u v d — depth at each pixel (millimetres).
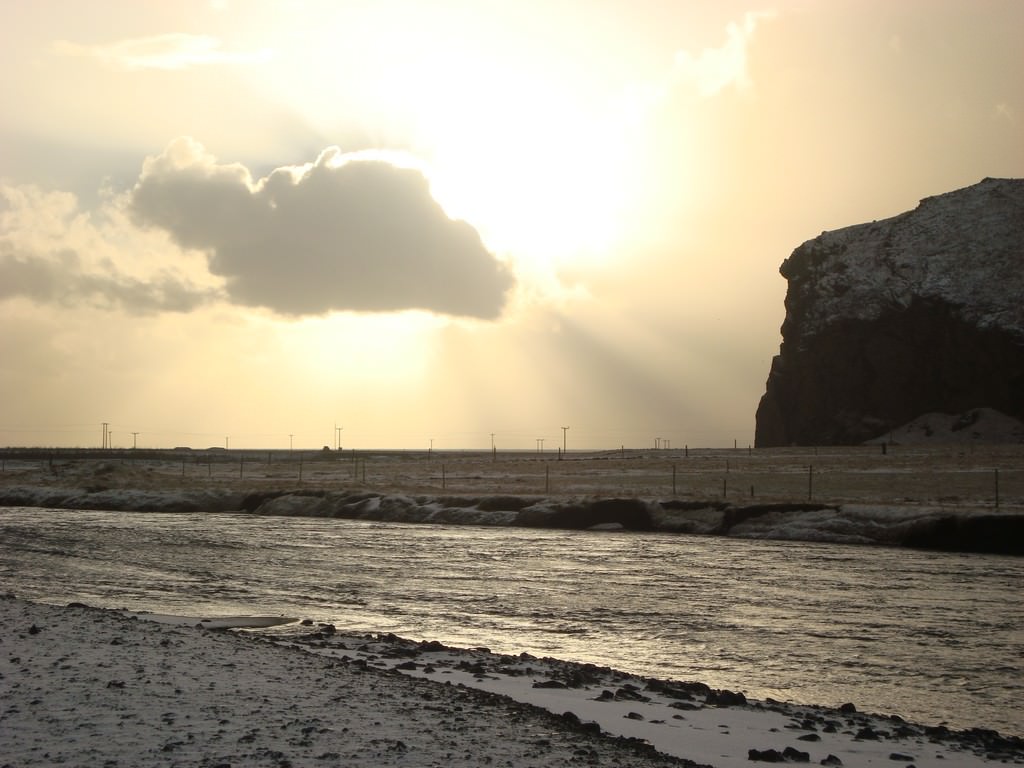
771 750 15984
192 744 13703
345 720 15797
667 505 78125
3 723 14281
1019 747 17781
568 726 16719
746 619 35281
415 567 51906
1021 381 176000
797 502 72750
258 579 47062
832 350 199625
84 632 23953
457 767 13414
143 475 140375
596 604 38938
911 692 24281
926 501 75438
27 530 77562
